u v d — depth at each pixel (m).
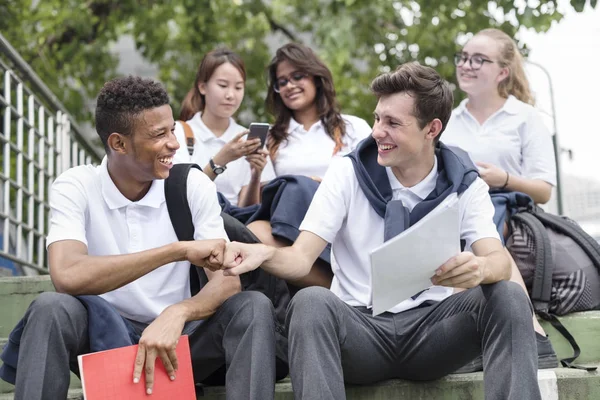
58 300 2.53
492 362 2.59
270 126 4.13
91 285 2.60
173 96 9.33
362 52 9.04
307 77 4.12
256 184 3.94
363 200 2.99
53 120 5.75
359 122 4.21
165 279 2.85
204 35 8.69
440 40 8.44
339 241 3.05
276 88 4.17
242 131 3.89
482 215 2.95
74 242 2.70
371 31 8.65
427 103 2.86
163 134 2.73
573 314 3.57
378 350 2.80
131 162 2.75
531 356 2.55
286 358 2.86
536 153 4.08
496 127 4.13
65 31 8.27
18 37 7.94
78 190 2.78
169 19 8.61
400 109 2.86
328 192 2.98
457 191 2.93
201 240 2.71
